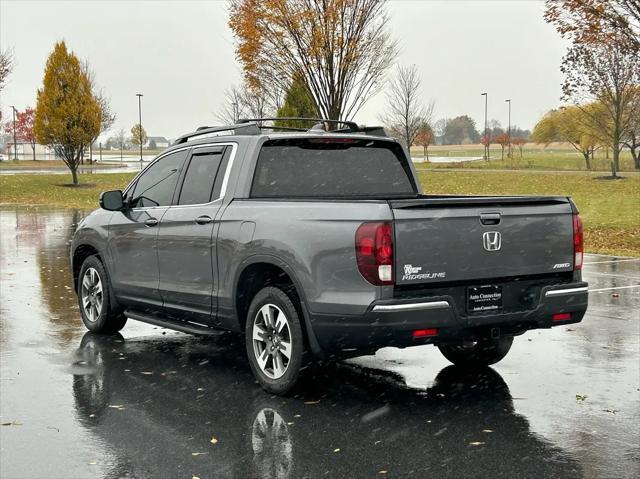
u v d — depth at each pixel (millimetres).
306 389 5789
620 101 40406
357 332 5207
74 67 42844
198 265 6484
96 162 81250
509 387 6047
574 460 4477
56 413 5418
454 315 5266
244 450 4656
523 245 5617
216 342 7766
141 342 7758
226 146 6586
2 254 15234
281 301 5664
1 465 4441
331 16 19766
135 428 5082
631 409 5469
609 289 11062
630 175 42875
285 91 24125
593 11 16594
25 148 121750
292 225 5613
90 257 8070
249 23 19797
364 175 6887
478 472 4289
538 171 49719
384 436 4898
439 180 41594
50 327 8461
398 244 5121
